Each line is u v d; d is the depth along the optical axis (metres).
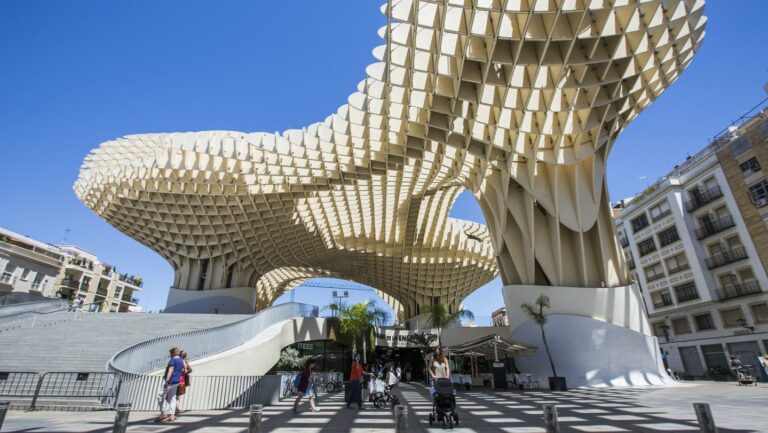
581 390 18.06
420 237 40.81
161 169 28.53
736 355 29.67
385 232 39.78
